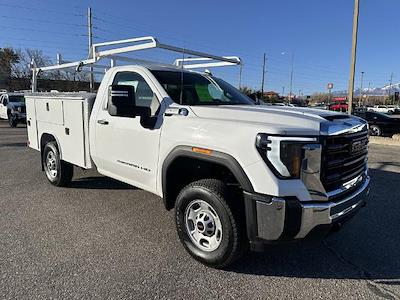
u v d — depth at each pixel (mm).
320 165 3156
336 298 3170
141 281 3373
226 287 3311
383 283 3428
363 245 4266
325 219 3176
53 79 16312
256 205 3166
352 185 3621
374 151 12414
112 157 4844
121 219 4945
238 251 3436
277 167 3084
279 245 3277
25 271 3516
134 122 4418
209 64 6922
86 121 5297
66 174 6281
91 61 6078
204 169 3898
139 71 4613
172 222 4852
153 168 4191
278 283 3400
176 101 4195
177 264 3707
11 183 6793
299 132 3125
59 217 4996
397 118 19953
